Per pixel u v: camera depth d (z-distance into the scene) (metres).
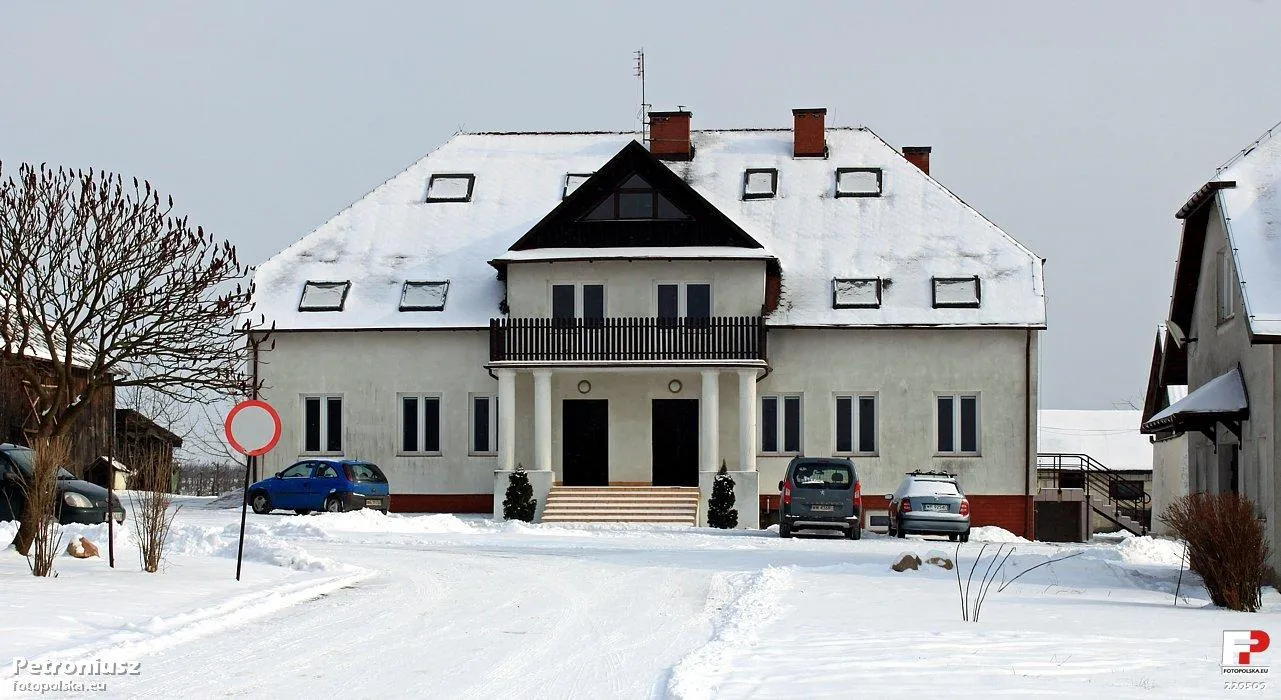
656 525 36.91
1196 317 25.91
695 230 39.44
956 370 39.66
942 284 40.34
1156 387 46.22
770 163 45.41
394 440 41.03
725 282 39.50
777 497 39.91
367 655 12.64
